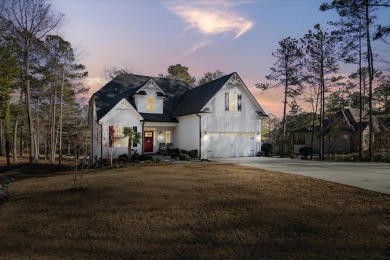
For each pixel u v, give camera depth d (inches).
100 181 524.7
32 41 1136.2
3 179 538.9
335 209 340.8
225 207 350.9
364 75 1323.8
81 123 1568.7
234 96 1064.8
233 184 475.2
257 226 290.4
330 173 605.6
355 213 326.0
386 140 1267.2
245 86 1072.8
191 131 1044.5
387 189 435.2
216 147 1021.8
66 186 502.6
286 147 2001.7
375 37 917.8
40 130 1566.2
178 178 534.0
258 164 795.4
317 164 816.9
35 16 1091.3
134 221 312.5
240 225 294.0
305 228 283.1
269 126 2701.8
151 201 378.9
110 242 261.7
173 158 971.9
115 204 371.9
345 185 467.2
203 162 848.3
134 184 481.1
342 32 1111.6
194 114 1008.2
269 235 268.5
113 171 681.6
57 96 1492.4
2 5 1037.2
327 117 1763.0
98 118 954.1
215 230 283.3
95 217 328.8
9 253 243.6
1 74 1125.7
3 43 1089.4
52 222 319.9
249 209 342.0
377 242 249.6
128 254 236.1
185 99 1201.4
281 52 1342.3
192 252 236.7
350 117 1697.8
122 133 940.6
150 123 1063.6
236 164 791.7
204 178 533.3
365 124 1565.0
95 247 251.6
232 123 1055.6
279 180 513.0
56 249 249.9
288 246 244.4
